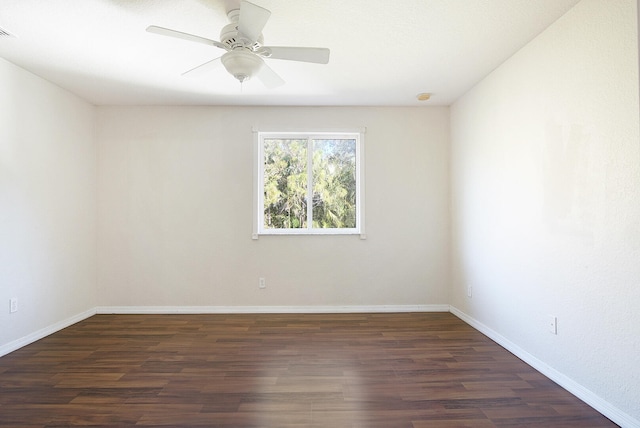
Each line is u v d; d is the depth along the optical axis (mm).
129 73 3209
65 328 3521
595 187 2033
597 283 2021
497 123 3090
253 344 3062
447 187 4168
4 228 2912
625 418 1842
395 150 4164
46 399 2131
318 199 4258
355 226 4254
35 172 3227
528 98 2652
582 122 2129
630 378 1820
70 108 3674
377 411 2004
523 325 2725
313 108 4156
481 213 3391
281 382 2352
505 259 2979
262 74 2586
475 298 3525
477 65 3057
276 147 4234
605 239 1968
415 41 2633
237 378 2410
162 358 2754
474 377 2424
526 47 2678
